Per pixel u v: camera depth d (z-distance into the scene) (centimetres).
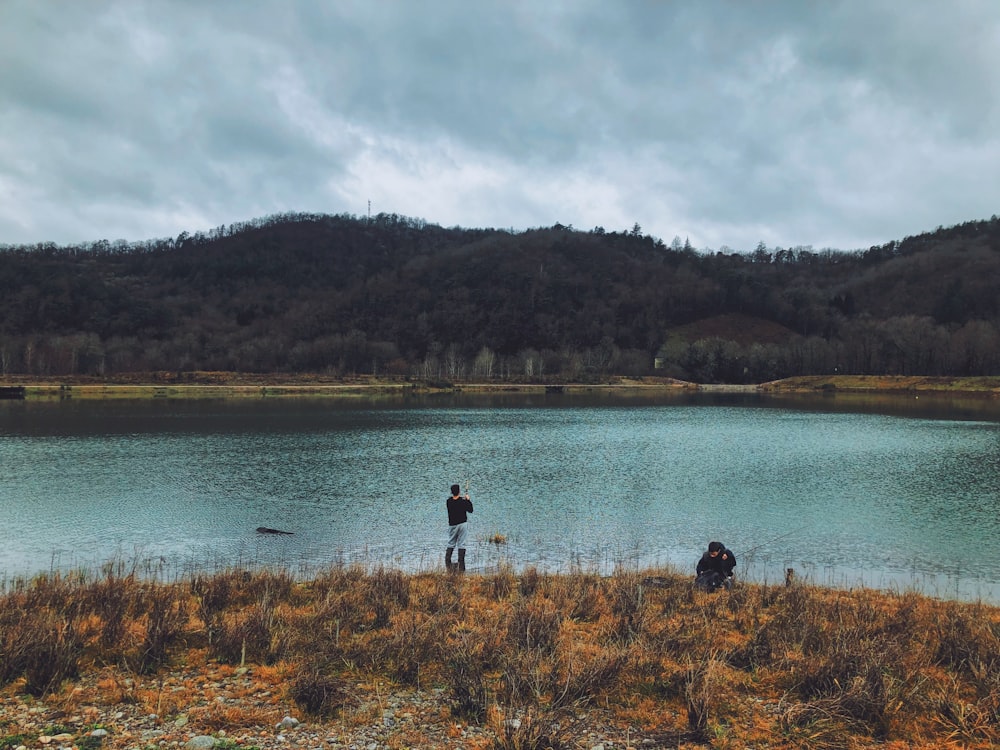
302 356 15838
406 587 1281
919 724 705
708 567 1411
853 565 1750
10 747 626
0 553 1841
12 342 13588
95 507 2464
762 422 6372
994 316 17875
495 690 783
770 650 917
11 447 4116
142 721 696
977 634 973
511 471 3378
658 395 12162
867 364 15050
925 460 3778
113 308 17988
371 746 650
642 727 700
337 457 3822
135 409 7138
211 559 1786
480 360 15988
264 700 756
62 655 812
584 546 1952
